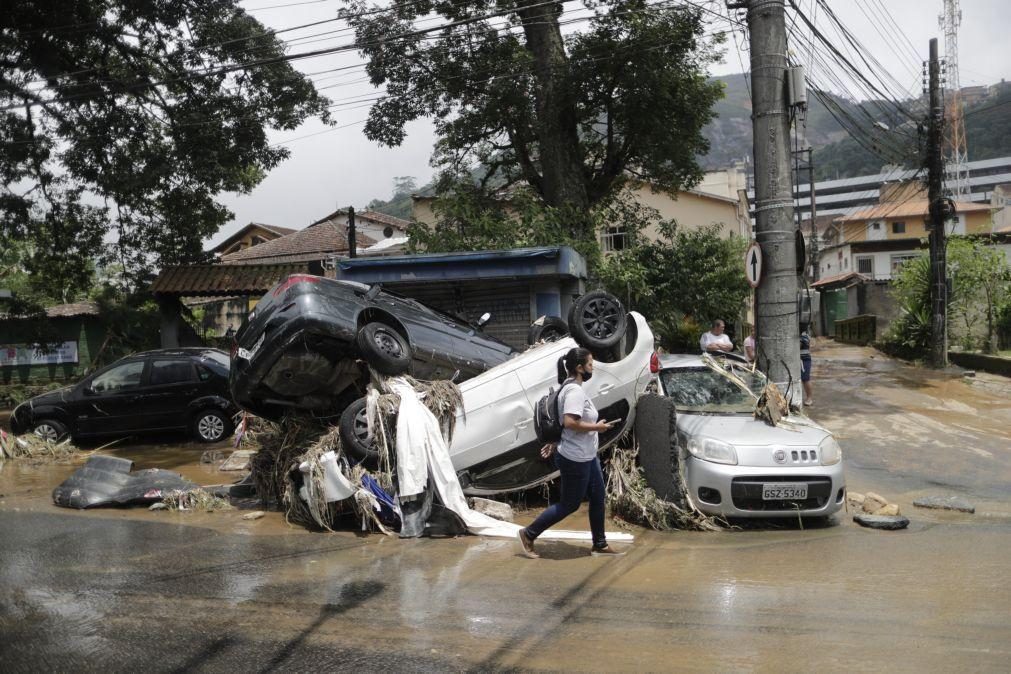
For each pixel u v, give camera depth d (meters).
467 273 11.48
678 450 6.96
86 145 16.92
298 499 7.24
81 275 19.38
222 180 18.56
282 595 5.01
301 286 7.68
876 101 15.52
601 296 7.83
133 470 10.57
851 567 5.62
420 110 19.36
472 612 4.66
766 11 9.77
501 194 23.08
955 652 3.98
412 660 3.94
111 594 5.05
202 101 17.44
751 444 6.93
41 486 9.47
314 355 7.60
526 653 4.02
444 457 6.85
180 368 12.84
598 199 22.23
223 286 17.77
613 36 18.25
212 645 4.16
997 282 21.66
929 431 11.62
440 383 7.36
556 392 5.96
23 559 5.95
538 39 18.64
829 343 34.56
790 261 9.77
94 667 3.88
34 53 16.33
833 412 13.34
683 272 20.98
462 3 18.39
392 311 8.23
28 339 19.14
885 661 3.88
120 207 18.61
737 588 5.12
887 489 8.51
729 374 8.49
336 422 8.11
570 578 5.37
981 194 92.62
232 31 17.23
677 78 19.83
